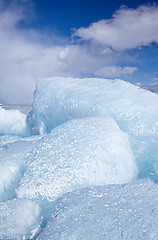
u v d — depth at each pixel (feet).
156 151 10.73
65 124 11.05
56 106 15.39
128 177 9.04
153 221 5.29
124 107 12.57
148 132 11.50
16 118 20.27
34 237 5.70
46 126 16.83
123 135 11.00
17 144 10.80
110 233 4.96
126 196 6.40
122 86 14.53
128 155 9.80
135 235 4.90
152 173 9.66
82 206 5.96
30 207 6.70
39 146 9.90
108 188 6.93
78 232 5.04
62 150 9.20
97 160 8.61
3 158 9.22
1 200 7.69
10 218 5.93
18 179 8.57
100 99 13.47
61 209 5.95
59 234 5.04
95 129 10.21
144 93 13.84
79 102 14.10
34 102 17.42
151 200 6.20
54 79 17.57
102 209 5.78
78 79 16.98
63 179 7.92
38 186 7.74
